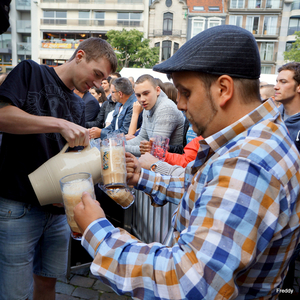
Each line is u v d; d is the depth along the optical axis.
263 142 0.57
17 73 1.21
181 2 31.95
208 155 0.72
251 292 0.62
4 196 1.26
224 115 0.63
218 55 0.59
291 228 0.59
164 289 0.53
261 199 0.52
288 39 30.25
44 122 1.11
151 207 2.07
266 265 0.60
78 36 34.00
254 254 0.51
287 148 0.60
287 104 2.40
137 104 3.10
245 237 0.50
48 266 1.50
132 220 2.51
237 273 0.52
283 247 0.60
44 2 32.19
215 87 0.61
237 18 31.12
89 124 3.94
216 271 0.49
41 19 32.41
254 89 0.63
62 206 1.24
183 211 0.74
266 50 30.78
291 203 0.57
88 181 0.88
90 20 32.66
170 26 32.66
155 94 2.17
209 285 0.49
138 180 1.09
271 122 0.62
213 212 0.52
